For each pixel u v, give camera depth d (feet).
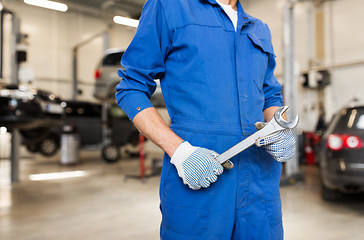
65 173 17.28
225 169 2.25
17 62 14.60
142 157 14.80
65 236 7.47
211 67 2.27
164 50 2.41
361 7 25.75
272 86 2.94
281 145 2.05
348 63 26.17
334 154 9.11
